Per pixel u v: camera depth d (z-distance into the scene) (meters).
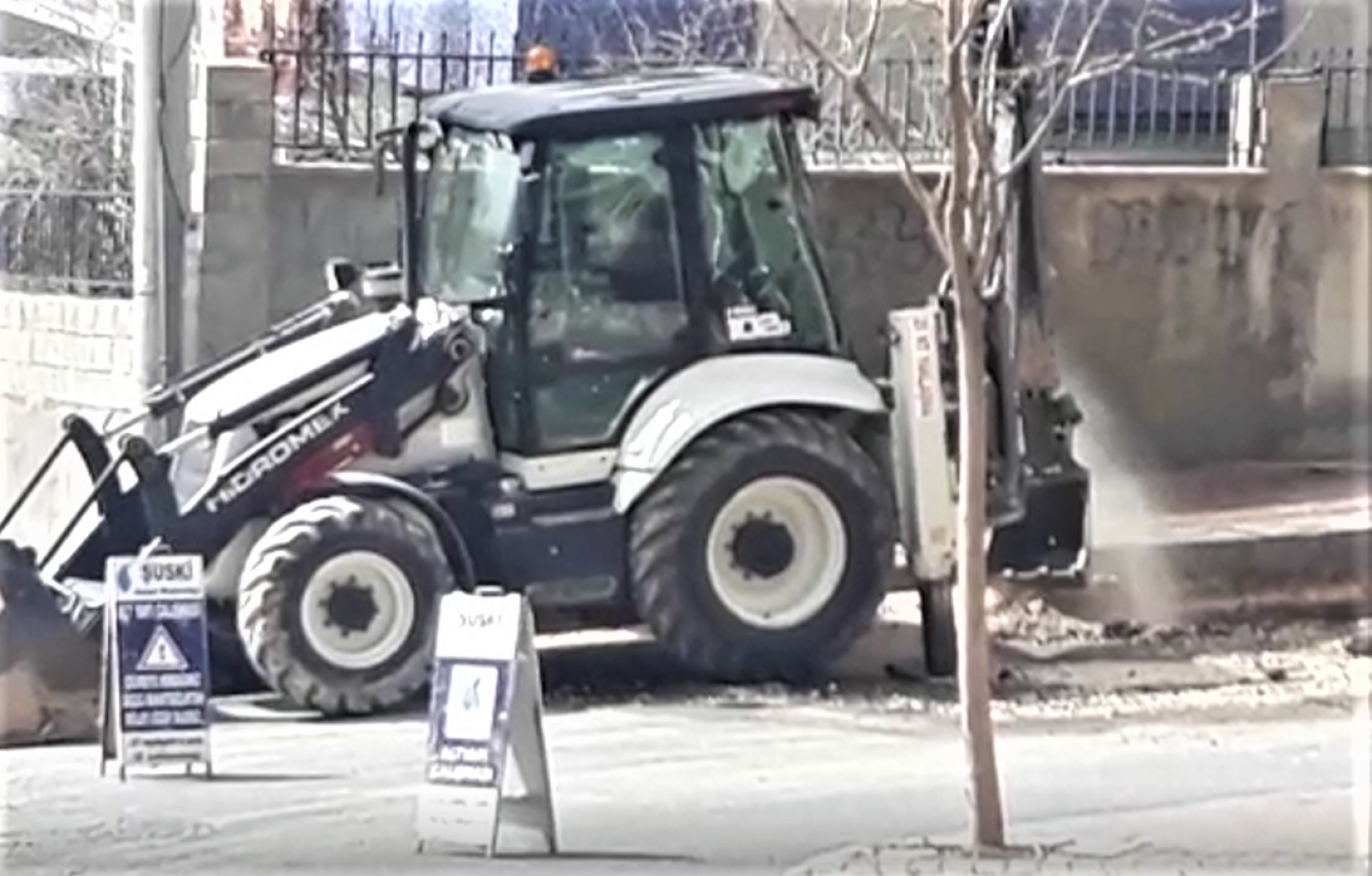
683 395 19.16
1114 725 17.45
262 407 18.84
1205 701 18.39
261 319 22.31
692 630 19.06
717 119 19.42
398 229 21.45
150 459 18.59
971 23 12.79
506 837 13.81
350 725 18.03
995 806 13.55
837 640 19.31
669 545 19.02
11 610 17.97
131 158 23.55
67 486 22.50
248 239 22.28
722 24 22.98
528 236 19.03
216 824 14.54
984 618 13.38
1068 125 24.34
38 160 24.00
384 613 18.34
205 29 23.25
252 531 18.75
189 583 16.30
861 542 19.36
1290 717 17.75
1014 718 17.83
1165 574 21.48
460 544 18.72
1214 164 24.64
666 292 19.33
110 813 14.88
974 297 12.90
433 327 19.06
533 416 19.11
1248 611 21.42
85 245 23.61
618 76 20.58
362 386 18.92
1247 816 14.58
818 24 22.08
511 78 23.20
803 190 19.67
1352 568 21.66
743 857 13.62
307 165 22.47
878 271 22.89
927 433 19.50
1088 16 20.41
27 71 24.38
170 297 21.98
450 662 13.79
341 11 23.22
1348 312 24.48
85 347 23.12
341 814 14.78
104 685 16.55
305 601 18.11
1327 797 14.96
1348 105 24.70
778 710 18.36
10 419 23.03
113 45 24.50
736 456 19.12
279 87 23.09
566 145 19.11
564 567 19.12
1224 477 23.92
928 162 22.33
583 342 19.17
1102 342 24.14
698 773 16.08
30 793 15.59
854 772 16.00
